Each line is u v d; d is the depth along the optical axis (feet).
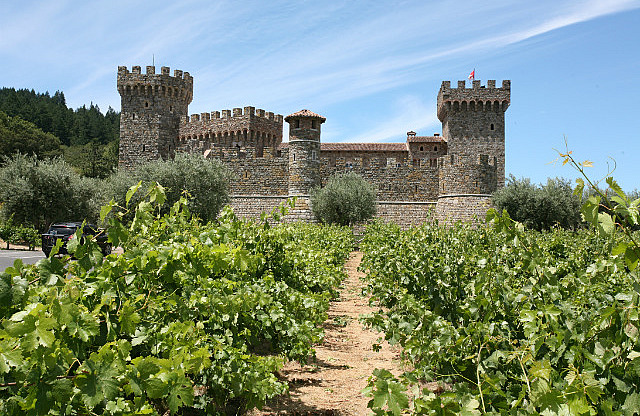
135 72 200.95
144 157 199.41
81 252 15.12
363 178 170.71
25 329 10.75
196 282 21.48
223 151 174.19
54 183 141.59
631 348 12.75
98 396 11.13
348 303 52.44
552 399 11.16
